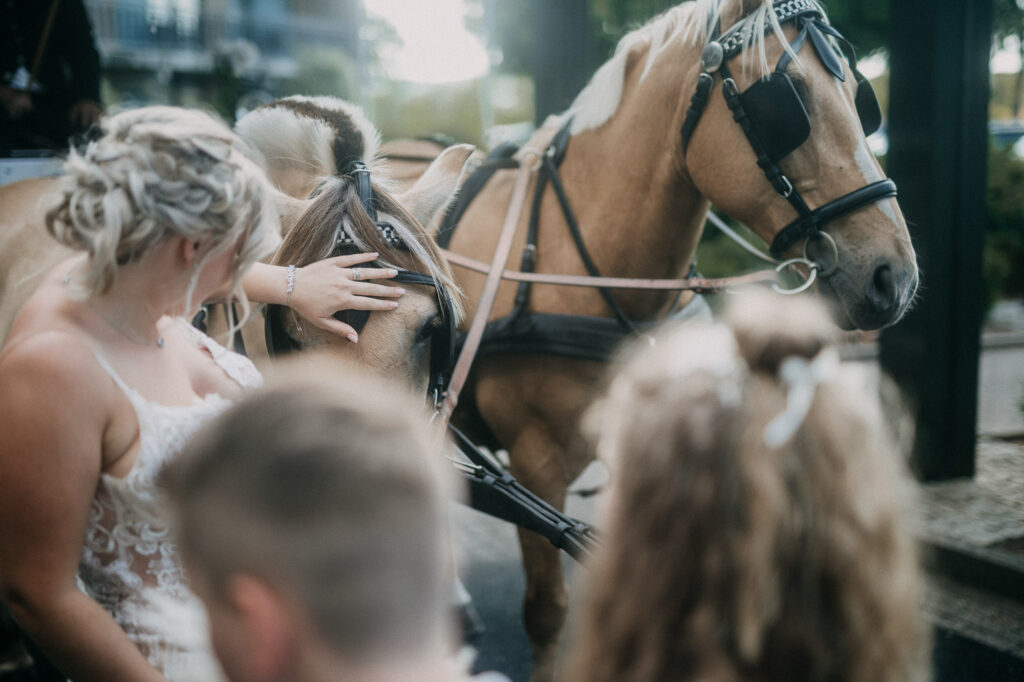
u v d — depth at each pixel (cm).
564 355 221
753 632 66
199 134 108
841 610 67
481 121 1393
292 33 1490
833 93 200
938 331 399
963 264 395
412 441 72
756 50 199
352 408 72
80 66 312
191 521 70
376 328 166
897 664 70
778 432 68
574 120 237
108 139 109
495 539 399
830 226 202
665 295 229
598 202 226
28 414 105
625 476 74
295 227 174
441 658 71
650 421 73
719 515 68
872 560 68
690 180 216
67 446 106
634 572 71
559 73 475
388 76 1697
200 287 117
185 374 129
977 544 333
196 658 121
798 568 67
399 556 67
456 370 204
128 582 117
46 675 260
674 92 213
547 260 232
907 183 398
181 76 1017
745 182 205
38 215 216
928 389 402
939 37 375
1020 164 926
